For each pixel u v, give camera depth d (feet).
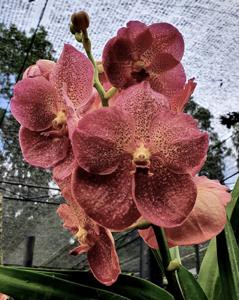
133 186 0.56
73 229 0.66
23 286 0.61
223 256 0.63
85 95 0.64
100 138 0.58
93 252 0.63
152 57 0.67
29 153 0.65
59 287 0.62
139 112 0.60
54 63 0.71
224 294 0.63
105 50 0.65
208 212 0.62
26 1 3.05
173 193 0.57
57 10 3.07
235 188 0.75
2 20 3.30
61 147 0.64
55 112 0.66
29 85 0.66
